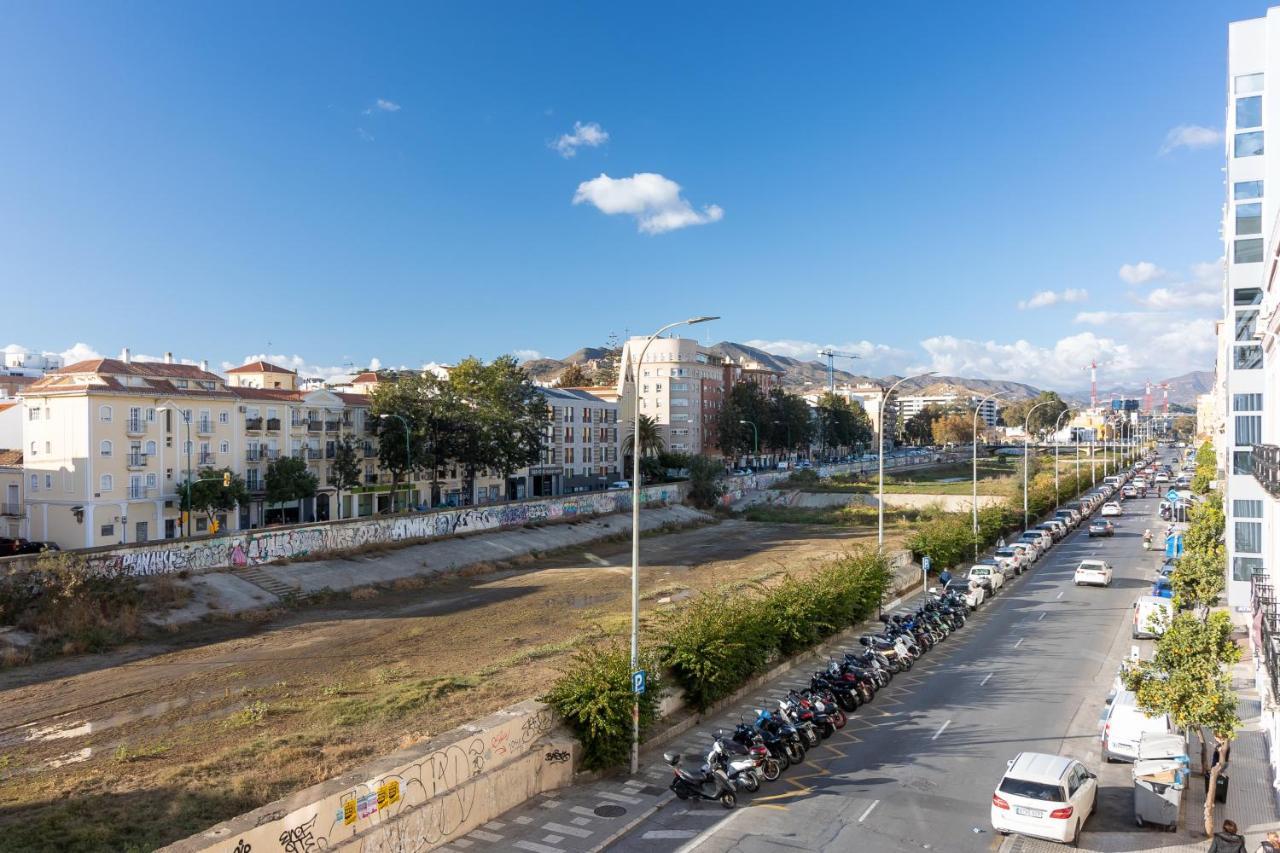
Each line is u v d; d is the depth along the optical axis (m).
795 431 166.75
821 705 26.36
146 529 68.94
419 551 67.06
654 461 122.56
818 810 20.64
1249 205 43.41
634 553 24.14
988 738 25.73
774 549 79.25
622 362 133.88
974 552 61.66
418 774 18.39
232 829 14.80
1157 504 106.62
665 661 27.39
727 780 21.19
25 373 120.69
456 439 87.62
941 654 36.19
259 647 41.88
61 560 44.06
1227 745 20.12
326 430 85.94
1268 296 32.84
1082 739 25.58
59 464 66.38
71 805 21.44
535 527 82.38
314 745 25.94
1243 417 43.00
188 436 72.38
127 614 44.25
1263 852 15.88
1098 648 36.69
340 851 16.30
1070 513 85.69
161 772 23.88
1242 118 43.66
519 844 18.73
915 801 21.12
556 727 23.11
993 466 163.25
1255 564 42.34
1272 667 20.62
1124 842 18.83
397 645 42.16
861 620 40.47
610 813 20.45
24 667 37.91
